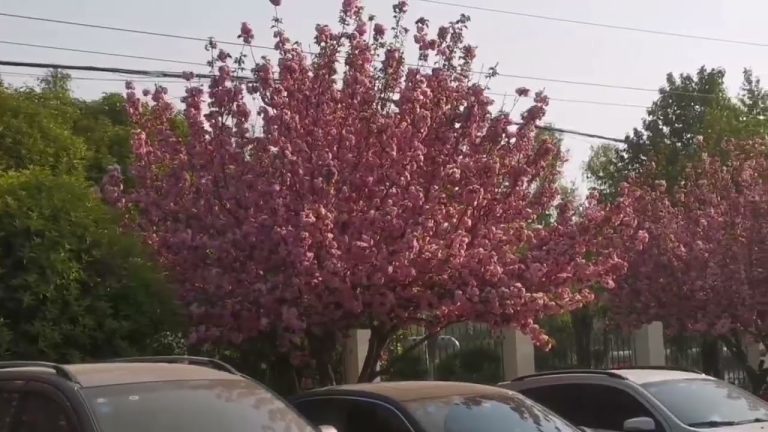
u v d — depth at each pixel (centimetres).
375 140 1000
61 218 924
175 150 1066
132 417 527
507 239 1036
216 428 545
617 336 1755
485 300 970
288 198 959
